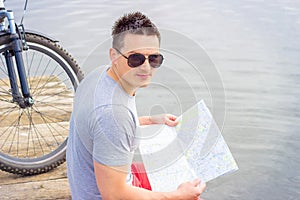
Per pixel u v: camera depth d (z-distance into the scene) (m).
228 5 9.41
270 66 6.26
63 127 3.71
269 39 7.35
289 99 5.30
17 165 2.98
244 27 8.00
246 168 4.05
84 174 2.10
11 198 2.82
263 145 4.39
